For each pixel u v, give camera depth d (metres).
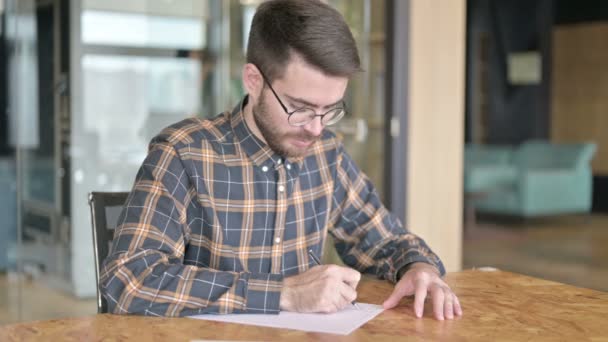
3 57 3.03
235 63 3.49
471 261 5.47
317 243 1.46
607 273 5.03
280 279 1.22
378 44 3.82
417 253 1.42
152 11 3.29
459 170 4.14
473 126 9.94
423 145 3.99
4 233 3.08
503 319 1.16
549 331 1.09
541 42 9.65
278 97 1.21
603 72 9.38
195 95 3.41
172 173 1.32
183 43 3.37
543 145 8.36
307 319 1.15
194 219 1.35
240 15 3.48
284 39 1.18
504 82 9.89
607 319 1.16
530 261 5.49
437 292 1.20
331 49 1.17
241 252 1.38
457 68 4.10
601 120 9.39
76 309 3.24
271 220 1.40
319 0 1.25
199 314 1.17
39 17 3.08
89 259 3.26
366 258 1.52
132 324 1.12
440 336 1.06
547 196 7.52
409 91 3.91
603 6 9.33
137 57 3.27
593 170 9.36
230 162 1.37
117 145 3.27
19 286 3.13
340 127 3.71
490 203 7.75
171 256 1.26
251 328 1.10
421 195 4.00
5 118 3.04
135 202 1.29
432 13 3.98
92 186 3.24
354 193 1.56
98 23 3.19
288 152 1.28
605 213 8.70
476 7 9.84
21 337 1.04
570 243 6.35
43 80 3.11
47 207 3.16
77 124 3.18
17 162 3.08
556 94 9.89
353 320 1.14
